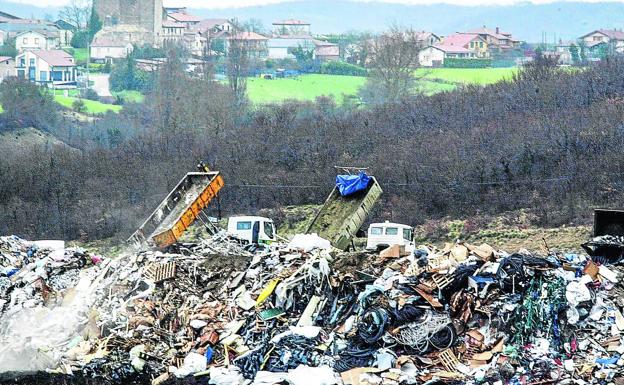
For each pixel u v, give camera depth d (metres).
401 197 143.88
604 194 139.50
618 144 151.62
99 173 157.62
